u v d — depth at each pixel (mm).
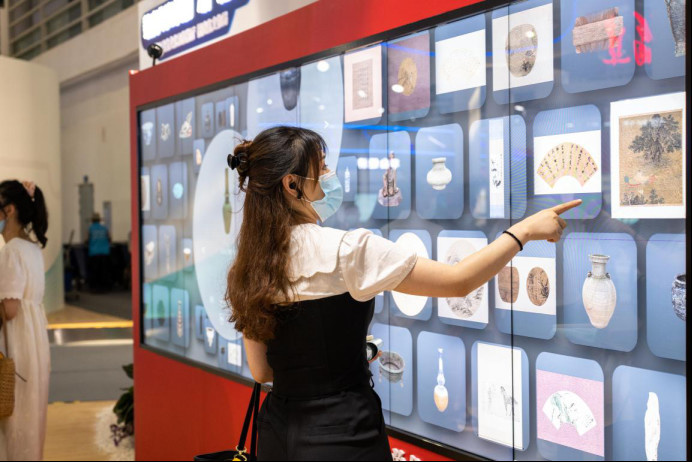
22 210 3178
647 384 1699
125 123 11547
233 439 3172
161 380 3758
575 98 1790
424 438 2262
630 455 1748
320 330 1402
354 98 2459
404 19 2236
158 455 3807
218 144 3244
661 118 1614
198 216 3416
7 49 14102
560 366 1888
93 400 5363
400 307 2355
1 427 3148
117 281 12539
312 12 2633
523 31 1899
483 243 2035
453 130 2107
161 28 3914
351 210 2502
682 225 1594
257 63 2953
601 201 1755
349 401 1392
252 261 1430
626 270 1720
